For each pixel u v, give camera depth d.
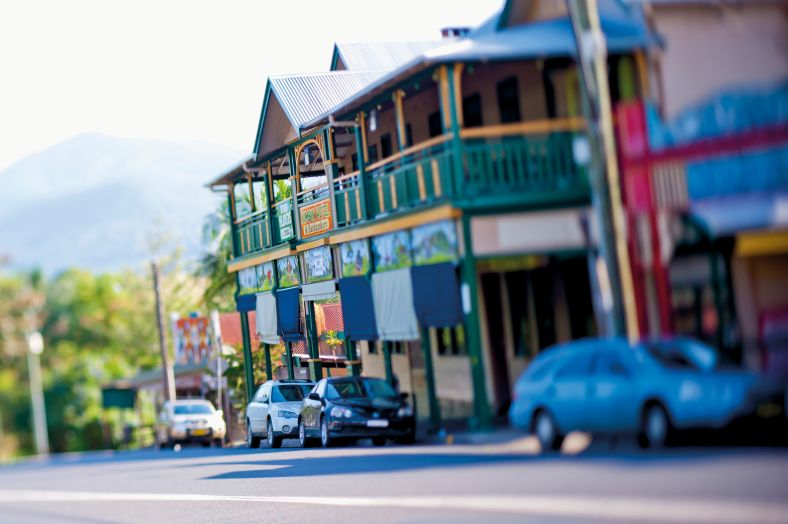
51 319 132.75
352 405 41.53
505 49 34.59
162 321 81.69
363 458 37.47
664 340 26.42
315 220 51.28
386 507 25.59
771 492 19.05
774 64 31.19
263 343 60.31
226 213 74.25
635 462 23.75
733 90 31.09
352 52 56.50
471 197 35.94
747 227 29.86
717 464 21.98
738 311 29.47
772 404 24.56
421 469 31.05
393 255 42.22
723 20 31.45
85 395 126.75
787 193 29.73
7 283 135.00
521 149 35.84
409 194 40.25
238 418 71.56
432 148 40.25
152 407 112.00
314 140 50.91
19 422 126.06
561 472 24.56
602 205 30.41
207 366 76.00
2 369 129.50
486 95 38.78
